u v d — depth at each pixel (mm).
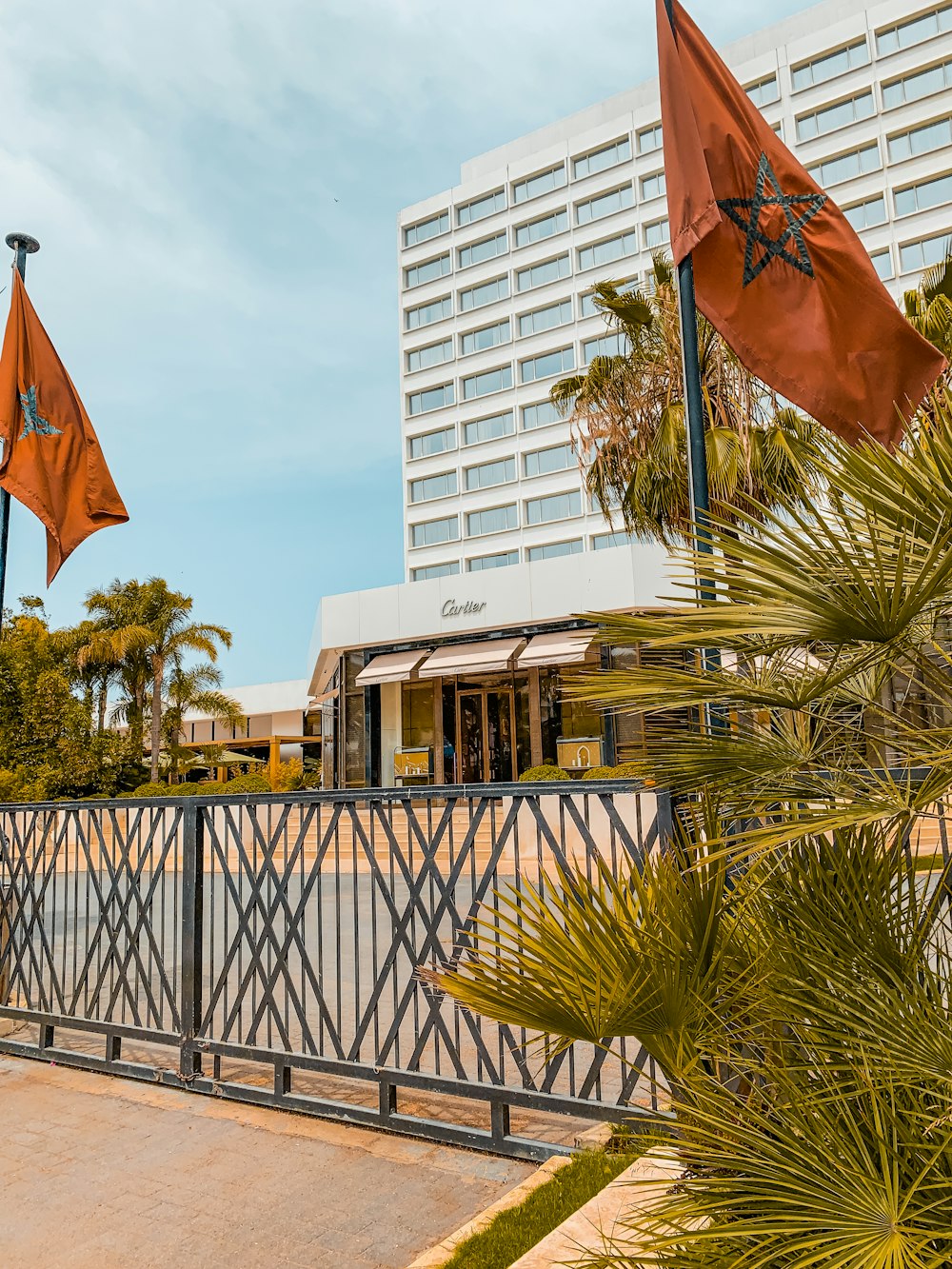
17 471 6984
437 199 46438
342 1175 3754
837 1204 1784
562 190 42688
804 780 2322
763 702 2217
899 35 35312
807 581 2078
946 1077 1895
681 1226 2049
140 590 32344
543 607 18641
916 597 1915
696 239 3529
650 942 2275
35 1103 4742
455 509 43875
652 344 14258
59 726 28078
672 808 3312
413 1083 4055
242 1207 3504
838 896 2289
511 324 43250
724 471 12078
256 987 7461
